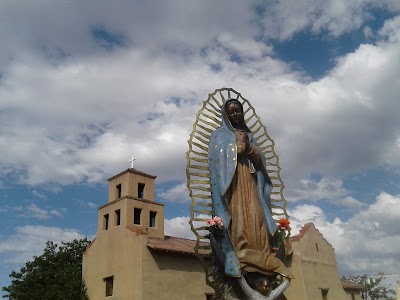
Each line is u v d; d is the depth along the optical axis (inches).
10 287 1417.3
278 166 675.4
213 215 580.1
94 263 1385.3
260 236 575.8
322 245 1526.8
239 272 527.8
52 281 1418.6
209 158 611.8
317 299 1376.7
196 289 1273.4
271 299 537.6
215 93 673.6
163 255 1250.0
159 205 1454.2
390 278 2212.1
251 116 698.8
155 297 1184.2
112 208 1401.3
